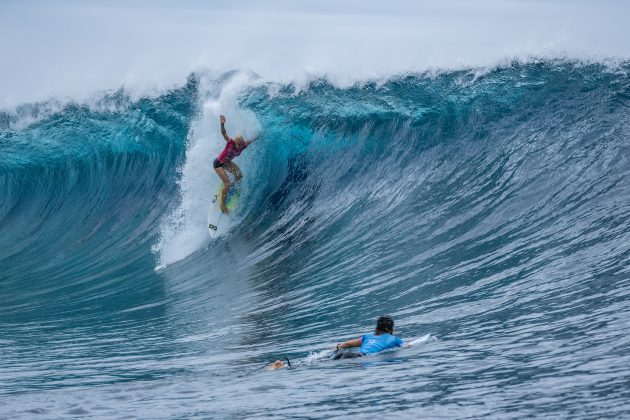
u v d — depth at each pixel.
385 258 49.62
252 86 74.00
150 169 82.06
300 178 69.06
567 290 35.53
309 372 28.95
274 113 72.69
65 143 88.00
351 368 28.58
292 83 73.56
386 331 32.03
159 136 82.94
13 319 53.31
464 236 49.16
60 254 74.69
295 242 59.16
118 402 26.78
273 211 66.62
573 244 42.31
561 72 63.50
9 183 90.81
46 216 85.62
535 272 39.56
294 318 41.69
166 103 83.81
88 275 65.31
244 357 34.97
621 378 22.31
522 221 48.31
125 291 57.97
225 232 66.31
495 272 41.44
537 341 28.45
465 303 37.44
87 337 45.19
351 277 47.75
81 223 81.62
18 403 27.97
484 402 21.77
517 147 57.81
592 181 49.66
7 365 38.94
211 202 68.50
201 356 36.69
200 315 47.00
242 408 24.00
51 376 35.41
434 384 24.50
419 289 42.06
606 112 57.00
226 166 67.38
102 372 35.44
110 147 85.62
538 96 62.28
